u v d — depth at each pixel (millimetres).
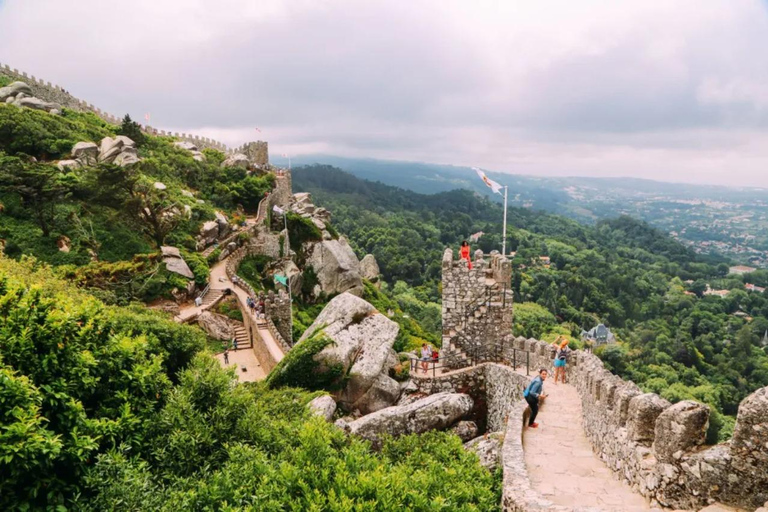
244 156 78812
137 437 10648
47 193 41594
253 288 50844
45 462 8398
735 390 75125
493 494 11297
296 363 23062
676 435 9367
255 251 58781
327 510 8898
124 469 9359
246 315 40812
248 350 38250
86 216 45312
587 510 9289
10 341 9414
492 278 24953
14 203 42781
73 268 37531
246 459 10422
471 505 10195
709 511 8547
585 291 128500
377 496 9188
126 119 68562
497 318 23969
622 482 11227
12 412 8227
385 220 196250
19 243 39250
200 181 67312
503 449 13000
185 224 53219
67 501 8742
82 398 10516
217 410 11805
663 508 9453
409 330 58688
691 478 9070
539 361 21562
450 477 11492
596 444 13266
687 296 133250
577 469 12133
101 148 58562
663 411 9992
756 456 8430
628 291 136250
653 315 120625
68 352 10219
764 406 8344
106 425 10023
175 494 9273
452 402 20156
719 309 123188
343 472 9711
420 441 15633
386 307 66062
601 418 12977
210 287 46219
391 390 23359
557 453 13180
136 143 67625
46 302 10492
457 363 24141
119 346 11883
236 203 68188
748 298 130500
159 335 18234
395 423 18812
